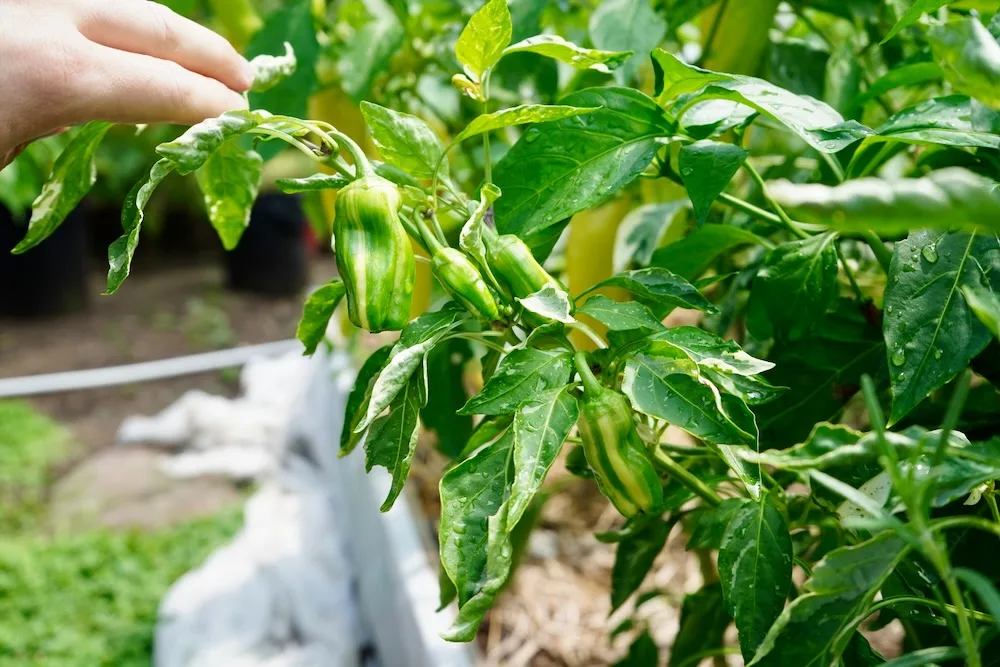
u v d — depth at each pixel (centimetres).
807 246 47
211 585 123
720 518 44
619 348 39
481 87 42
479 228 39
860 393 54
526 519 62
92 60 44
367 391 42
